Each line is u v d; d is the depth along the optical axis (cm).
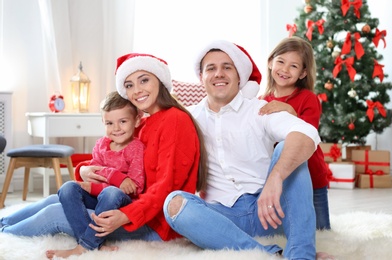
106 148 198
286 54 241
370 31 452
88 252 168
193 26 497
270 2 533
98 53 442
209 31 505
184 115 188
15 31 423
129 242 182
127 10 450
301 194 160
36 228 192
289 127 170
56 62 422
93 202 188
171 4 485
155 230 188
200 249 176
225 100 190
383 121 453
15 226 199
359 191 421
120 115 193
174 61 488
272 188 155
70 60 429
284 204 162
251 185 184
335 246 182
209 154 192
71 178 364
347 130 445
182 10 491
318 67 446
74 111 416
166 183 178
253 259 152
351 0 445
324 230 221
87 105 418
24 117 427
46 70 423
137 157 191
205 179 190
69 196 180
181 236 192
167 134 184
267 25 533
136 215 172
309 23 448
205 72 189
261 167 187
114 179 186
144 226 189
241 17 522
